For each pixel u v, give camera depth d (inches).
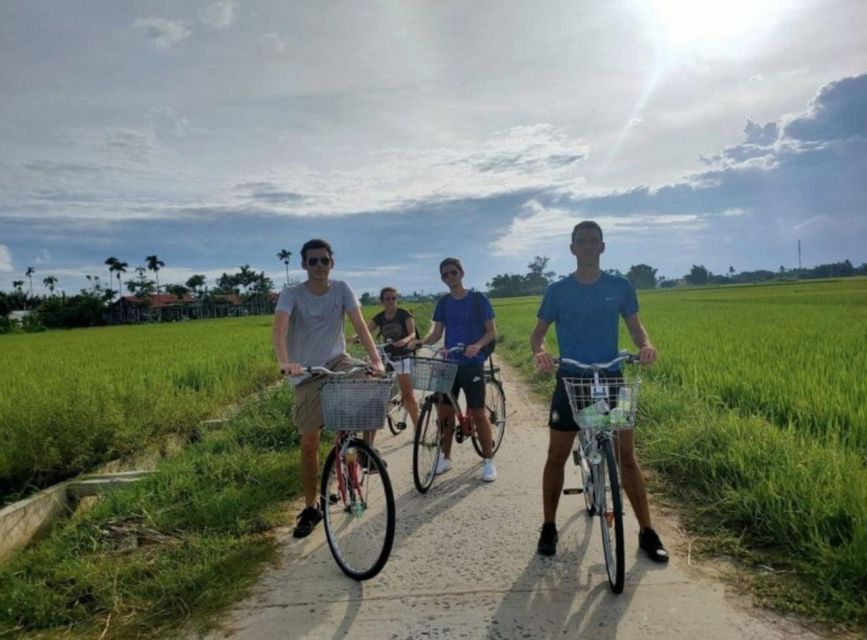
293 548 178.2
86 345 1080.2
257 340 928.9
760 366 381.7
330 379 163.0
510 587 149.8
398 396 382.0
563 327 167.0
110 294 4350.4
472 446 287.4
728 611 134.4
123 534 186.2
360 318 192.4
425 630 132.9
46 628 141.3
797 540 159.0
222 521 193.3
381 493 223.5
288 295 187.5
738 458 203.5
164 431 308.7
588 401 151.6
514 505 206.2
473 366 237.5
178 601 148.5
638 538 171.0
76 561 167.5
